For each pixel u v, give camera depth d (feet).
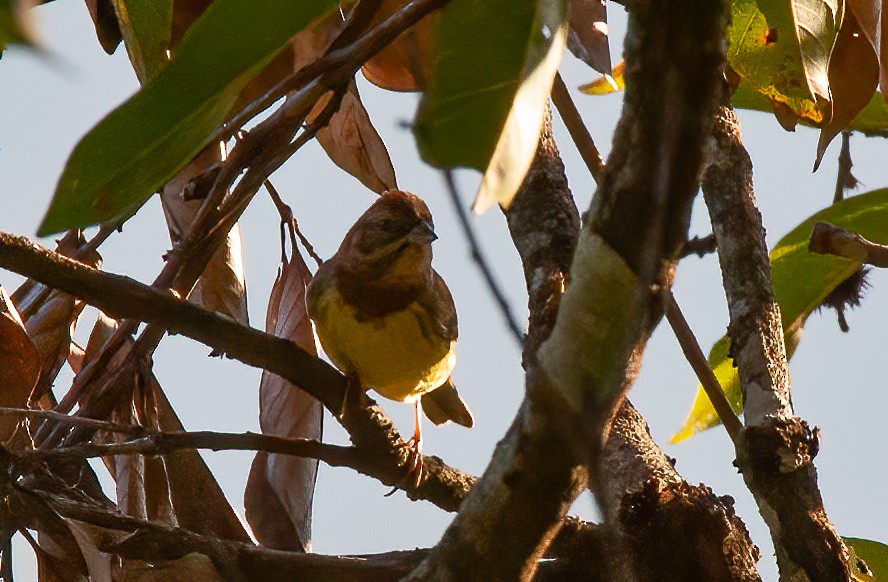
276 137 19.58
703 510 20.56
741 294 22.63
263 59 15.53
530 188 26.48
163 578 21.81
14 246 19.33
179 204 25.25
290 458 25.35
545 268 25.08
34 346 22.76
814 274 27.32
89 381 24.49
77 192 15.78
